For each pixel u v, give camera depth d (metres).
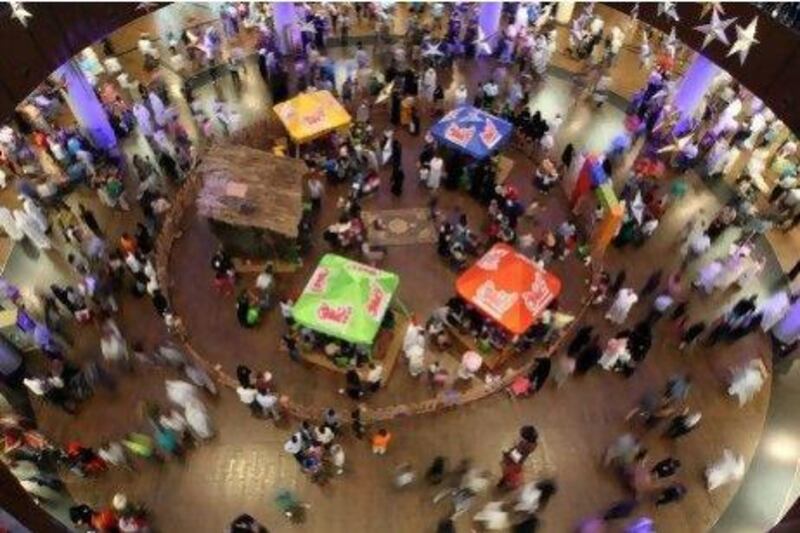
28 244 15.33
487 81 18.73
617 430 12.89
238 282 14.97
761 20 12.02
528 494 11.36
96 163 16.86
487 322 13.34
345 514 11.74
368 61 19.33
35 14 12.38
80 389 12.64
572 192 16.52
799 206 15.95
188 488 11.98
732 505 11.96
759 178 16.84
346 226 15.30
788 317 13.67
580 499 12.00
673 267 15.47
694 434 12.85
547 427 12.90
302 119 16.41
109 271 14.52
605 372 13.63
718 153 16.98
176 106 18.77
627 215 15.51
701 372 13.73
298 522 11.64
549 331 13.69
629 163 17.81
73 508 10.83
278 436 12.64
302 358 13.61
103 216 15.95
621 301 13.77
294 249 14.77
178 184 16.69
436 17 21.34
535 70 20.06
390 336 13.98
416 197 16.94
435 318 13.94
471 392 13.08
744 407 13.27
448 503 11.84
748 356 13.99
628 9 14.48
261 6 21.22
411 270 15.40
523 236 15.70
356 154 16.72
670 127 18.05
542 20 20.69
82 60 18.83
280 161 14.97
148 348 13.72
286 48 20.30
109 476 12.00
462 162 16.59
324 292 12.84
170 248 15.50
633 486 12.02
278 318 14.38
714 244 15.84
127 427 12.65
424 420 12.91
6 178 16.61
